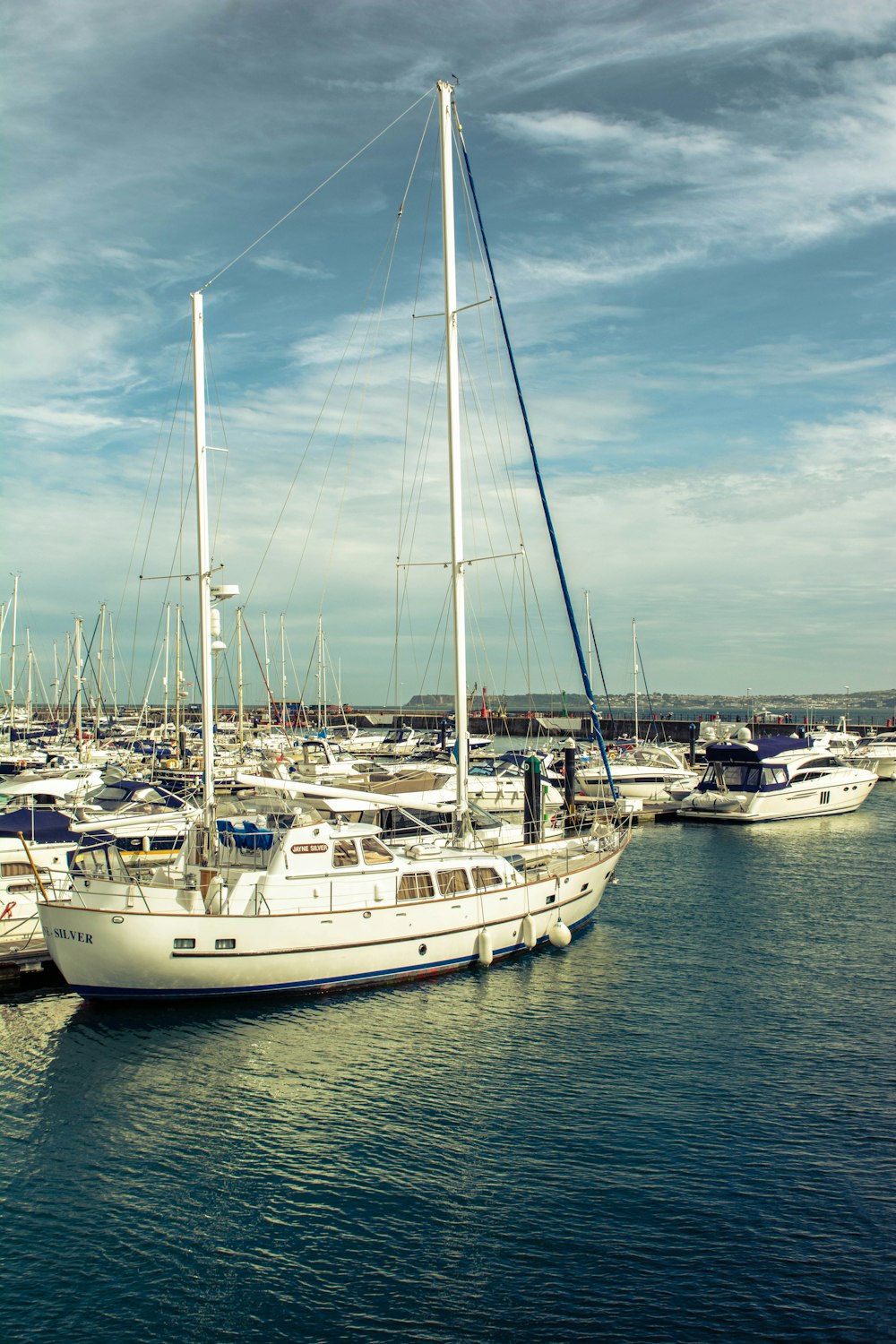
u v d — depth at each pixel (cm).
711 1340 1099
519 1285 1193
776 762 5012
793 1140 1530
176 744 6347
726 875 3584
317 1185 1412
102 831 2727
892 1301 1159
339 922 2108
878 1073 1775
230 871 2155
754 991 2223
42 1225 1316
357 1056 1839
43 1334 1114
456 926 2277
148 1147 1517
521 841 2731
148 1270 1225
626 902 3130
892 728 10112
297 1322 1138
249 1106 1645
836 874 3616
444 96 2422
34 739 7344
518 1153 1493
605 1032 1966
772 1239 1274
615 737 9200
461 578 2461
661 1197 1373
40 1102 1659
